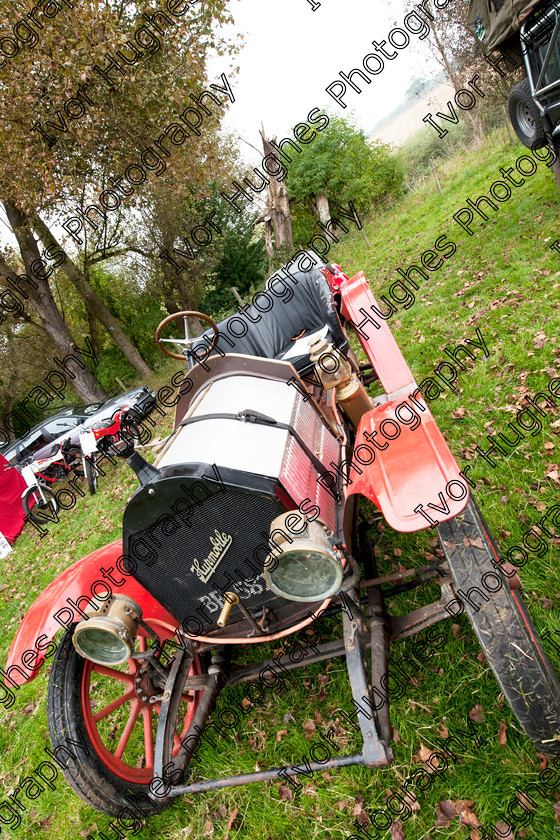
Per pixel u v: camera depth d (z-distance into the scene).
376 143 20.64
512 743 1.95
